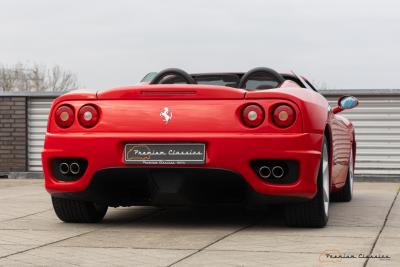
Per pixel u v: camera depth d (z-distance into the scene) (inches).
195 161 217.8
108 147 222.2
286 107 216.5
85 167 229.0
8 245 197.8
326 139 243.3
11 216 267.4
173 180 221.1
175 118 219.9
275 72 248.1
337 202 329.1
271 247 192.1
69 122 228.5
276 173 219.6
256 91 219.8
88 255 181.5
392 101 502.3
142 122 221.8
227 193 228.2
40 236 215.0
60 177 231.6
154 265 167.8
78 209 240.5
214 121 218.1
